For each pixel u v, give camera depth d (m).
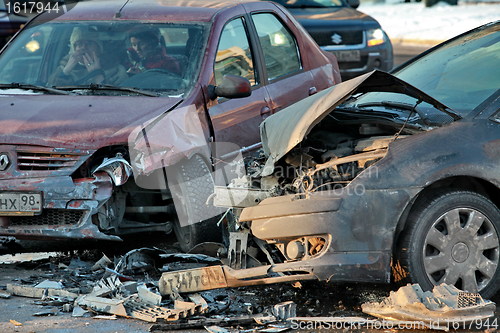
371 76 18.77
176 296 18.28
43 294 19.11
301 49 28.73
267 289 19.81
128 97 23.00
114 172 20.84
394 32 85.00
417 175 17.80
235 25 26.00
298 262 17.52
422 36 80.50
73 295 18.94
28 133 21.03
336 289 19.70
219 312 17.95
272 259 18.88
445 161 17.98
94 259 22.83
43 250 23.66
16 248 23.77
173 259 21.31
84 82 24.28
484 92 20.44
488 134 18.66
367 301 18.73
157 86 23.61
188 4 26.77
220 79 24.36
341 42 47.56
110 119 21.47
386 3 119.44
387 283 18.05
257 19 27.22
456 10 104.69
